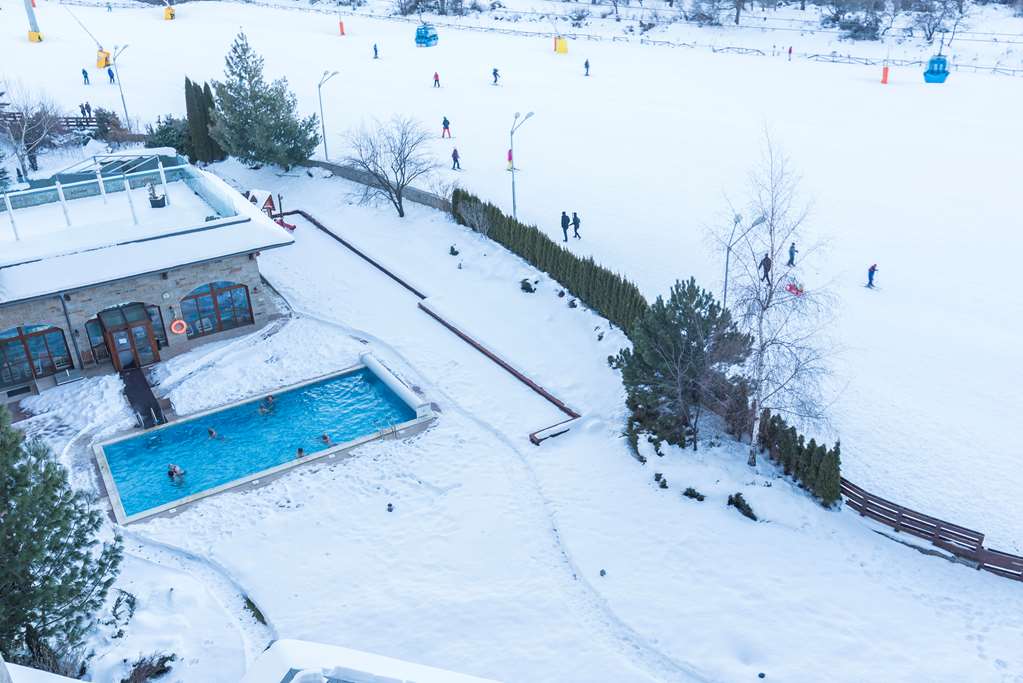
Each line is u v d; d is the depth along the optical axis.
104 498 26.72
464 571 23.61
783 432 26.11
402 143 46.53
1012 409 28.86
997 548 23.27
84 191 38.03
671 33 93.81
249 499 26.55
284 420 30.97
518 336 35.62
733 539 23.95
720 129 59.22
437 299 38.72
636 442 27.98
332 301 38.97
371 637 21.33
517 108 64.69
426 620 21.84
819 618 21.27
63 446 29.31
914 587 22.20
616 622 21.78
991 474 25.92
